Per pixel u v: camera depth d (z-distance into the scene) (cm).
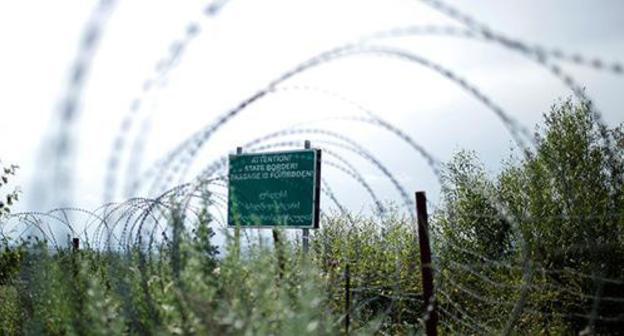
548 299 1138
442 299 1066
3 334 822
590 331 633
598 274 865
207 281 552
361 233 1255
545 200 1266
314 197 1481
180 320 527
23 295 866
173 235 578
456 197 1369
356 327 722
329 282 705
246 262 618
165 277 617
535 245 1187
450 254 1286
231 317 467
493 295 1109
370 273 1037
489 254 1278
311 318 524
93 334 548
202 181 619
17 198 966
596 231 1167
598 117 671
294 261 666
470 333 1005
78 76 405
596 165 1238
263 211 1511
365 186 752
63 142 413
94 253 825
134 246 651
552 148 1327
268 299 533
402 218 1272
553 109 1364
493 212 1327
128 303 562
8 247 947
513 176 1402
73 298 612
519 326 1062
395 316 1016
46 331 681
